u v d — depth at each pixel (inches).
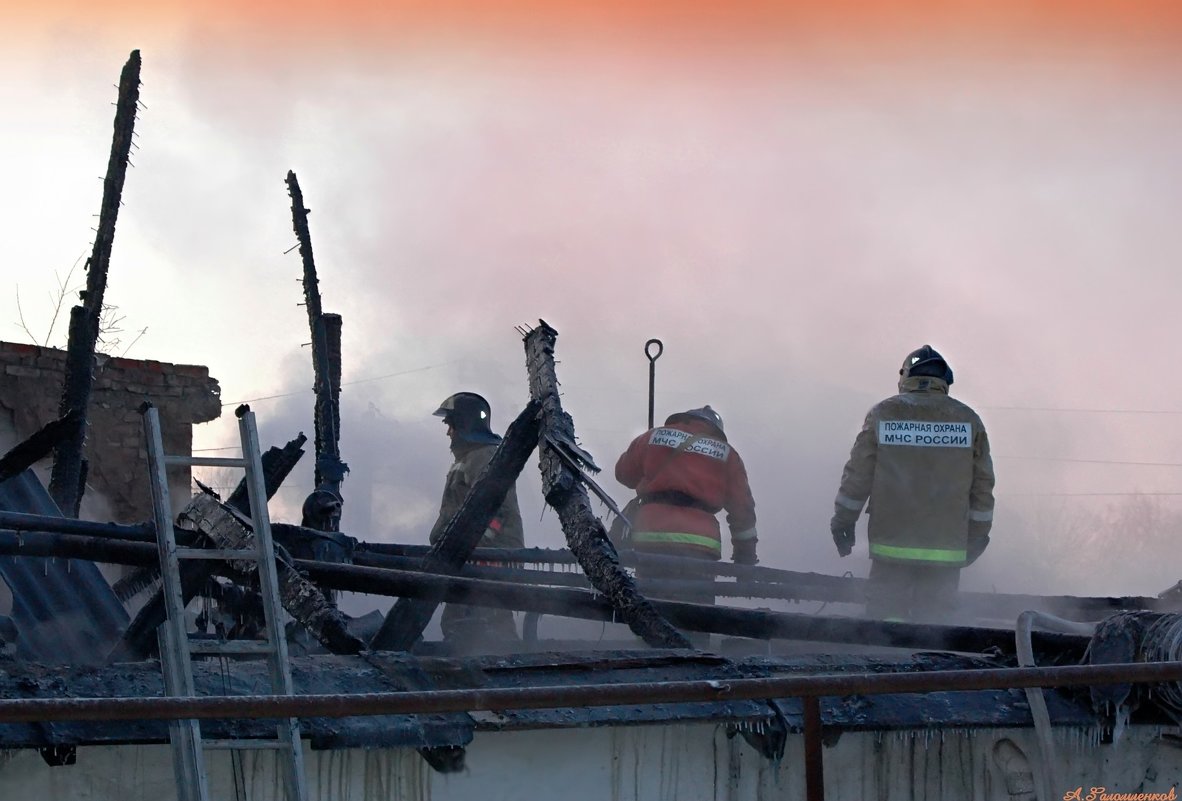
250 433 685.3
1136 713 736.3
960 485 1100.5
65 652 898.1
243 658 885.8
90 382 1230.3
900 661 749.9
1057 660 779.4
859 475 1114.7
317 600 760.3
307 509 1179.9
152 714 477.1
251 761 626.5
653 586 1167.6
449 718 645.9
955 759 736.3
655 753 693.9
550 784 674.8
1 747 571.5
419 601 887.7
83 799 602.5
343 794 640.4
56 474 1195.9
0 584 1180.5
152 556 867.4
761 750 697.6
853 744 724.7
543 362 1005.8
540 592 868.6
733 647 1063.0
